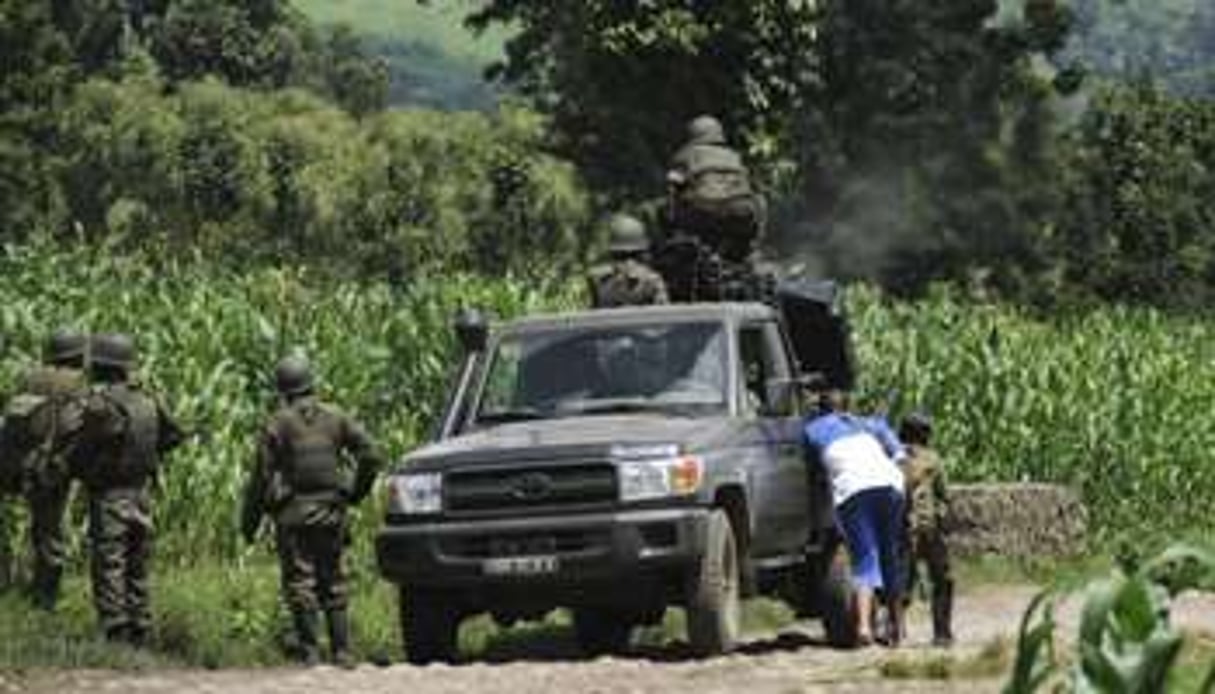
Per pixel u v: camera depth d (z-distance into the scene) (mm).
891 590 43531
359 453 39812
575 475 38469
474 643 47406
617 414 41531
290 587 39500
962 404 92500
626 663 36688
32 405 42000
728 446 40000
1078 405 94438
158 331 64062
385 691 32500
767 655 38312
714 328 42750
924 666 32500
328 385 68875
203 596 45188
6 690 32781
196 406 57375
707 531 38312
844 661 35500
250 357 67125
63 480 39844
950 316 104250
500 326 44031
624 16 133000
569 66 139750
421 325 76125
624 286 47125
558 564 38125
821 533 44500
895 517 42844
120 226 163375
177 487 55375
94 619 42062
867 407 92125
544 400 42219
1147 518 95875
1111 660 8750
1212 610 55656
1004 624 55750
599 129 145375
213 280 78938
